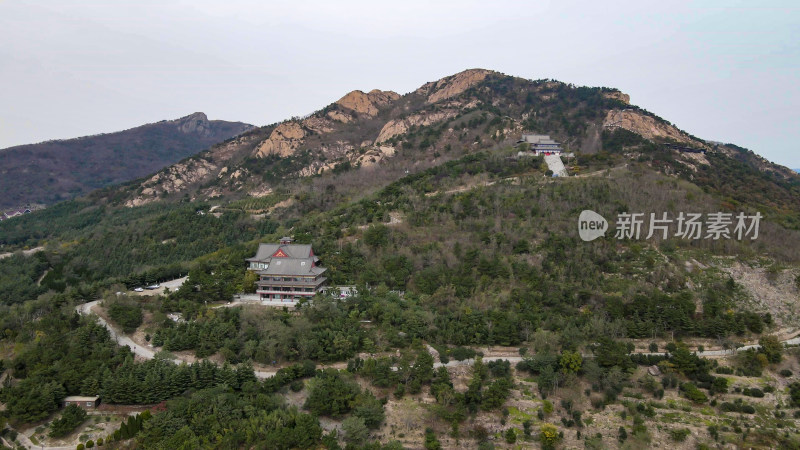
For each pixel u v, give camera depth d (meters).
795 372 93.75
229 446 72.25
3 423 76.81
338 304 107.06
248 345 92.94
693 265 124.31
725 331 102.19
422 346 97.50
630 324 102.88
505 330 99.94
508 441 77.00
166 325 99.88
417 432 78.62
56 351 89.50
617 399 87.00
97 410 82.06
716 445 77.62
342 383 83.75
